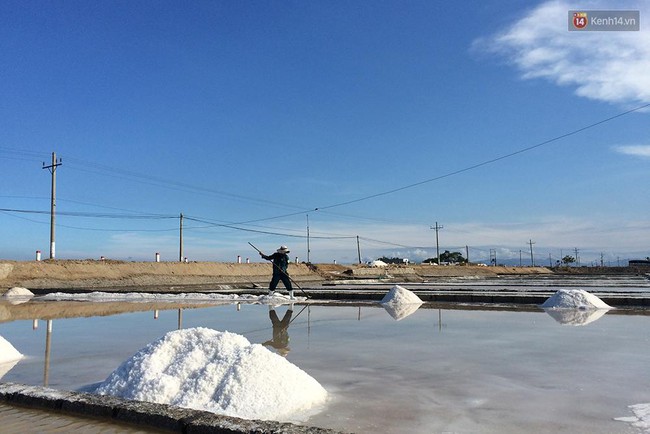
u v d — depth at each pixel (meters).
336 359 4.91
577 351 5.23
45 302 13.30
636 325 7.39
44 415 3.15
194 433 2.73
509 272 73.81
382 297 12.77
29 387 3.58
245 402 3.19
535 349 5.37
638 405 3.26
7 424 2.98
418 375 4.18
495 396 3.51
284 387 3.33
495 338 6.20
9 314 9.81
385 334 6.64
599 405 3.26
